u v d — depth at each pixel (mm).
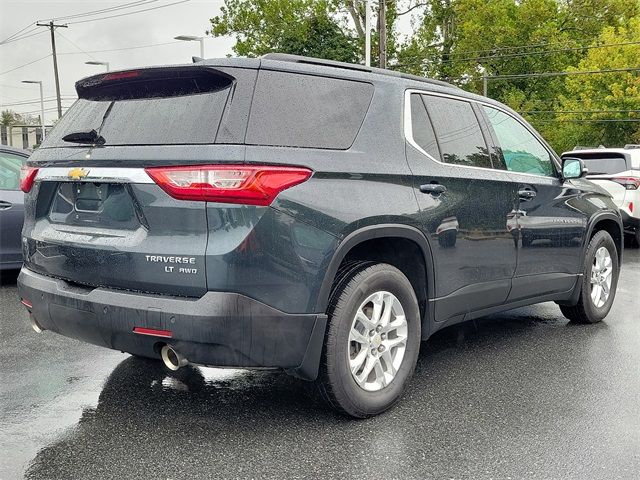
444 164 4156
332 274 3363
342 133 3590
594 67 39250
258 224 3090
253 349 3143
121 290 3314
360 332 3631
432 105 4266
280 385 4188
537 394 4078
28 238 3867
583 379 4363
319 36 38844
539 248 4945
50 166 3705
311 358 3340
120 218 3354
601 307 5863
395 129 3900
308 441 3379
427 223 3900
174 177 3104
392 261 4066
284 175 3186
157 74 3412
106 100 3701
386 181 3699
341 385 3479
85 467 3078
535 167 5129
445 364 4688
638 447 3332
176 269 3102
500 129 4852
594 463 3154
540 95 44594
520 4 43000
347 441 3383
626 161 11977
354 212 3447
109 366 4547
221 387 4148
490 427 3570
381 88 3926
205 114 3205
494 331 5617
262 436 3436
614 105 39281
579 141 42562
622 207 11734
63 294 3479
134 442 3352
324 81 3627
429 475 3027
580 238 5438
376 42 37875
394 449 3295
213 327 3025
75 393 4027
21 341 5148
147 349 3230
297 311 3238
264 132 3207
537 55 42500
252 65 3311
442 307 4129
